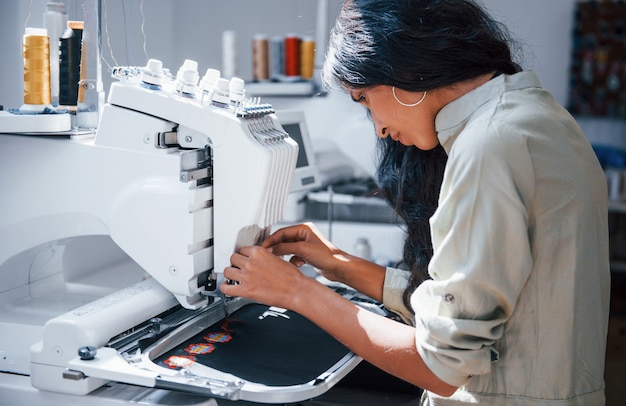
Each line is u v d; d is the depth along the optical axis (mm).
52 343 1189
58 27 1419
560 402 1093
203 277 1337
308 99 2703
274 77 3027
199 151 1279
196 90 1325
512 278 1040
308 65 3064
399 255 2381
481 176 1032
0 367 1287
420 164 1438
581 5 4383
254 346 1338
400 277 1472
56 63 1430
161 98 1278
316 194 2484
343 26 1153
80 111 1430
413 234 1464
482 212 1030
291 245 1517
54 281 1578
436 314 1064
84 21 1445
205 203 1309
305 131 2156
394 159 1502
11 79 1607
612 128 4570
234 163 1269
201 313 1453
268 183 1290
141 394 1183
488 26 1171
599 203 1122
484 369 1064
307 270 2010
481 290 1037
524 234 1026
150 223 1284
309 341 1371
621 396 2941
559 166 1062
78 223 1360
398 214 1482
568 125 1110
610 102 4469
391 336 1133
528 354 1101
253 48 3148
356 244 2291
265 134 1334
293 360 1278
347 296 1622
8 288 1460
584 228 1080
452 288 1044
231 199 1284
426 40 1083
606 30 4391
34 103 1380
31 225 1382
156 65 1300
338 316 1182
